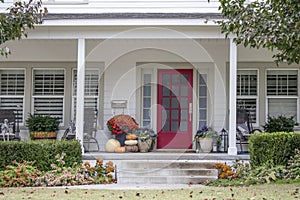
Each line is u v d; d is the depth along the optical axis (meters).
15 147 8.56
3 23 6.61
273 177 8.00
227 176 8.42
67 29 9.66
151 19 9.47
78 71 9.55
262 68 11.49
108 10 10.83
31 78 11.62
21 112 11.57
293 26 6.18
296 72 11.53
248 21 6.49
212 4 10.73
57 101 11.64
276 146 8.59
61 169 8.46
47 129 11.04
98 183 8.38
